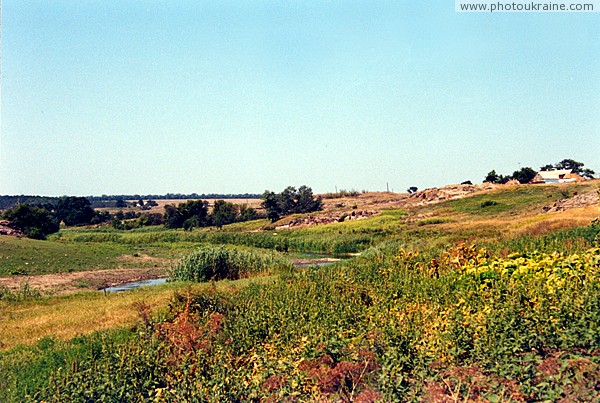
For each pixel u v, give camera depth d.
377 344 10.43
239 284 23.64
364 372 9.52
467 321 10.76
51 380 10.28
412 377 9.26
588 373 7.98
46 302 23.81
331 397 9.01
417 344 10.09
